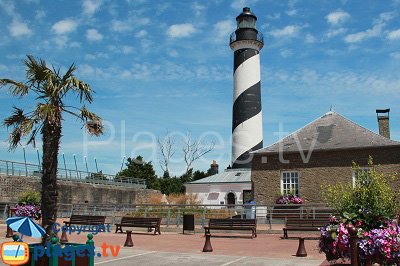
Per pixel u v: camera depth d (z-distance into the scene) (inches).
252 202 921.5
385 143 856.3
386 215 360.5
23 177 1195.9
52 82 389.7
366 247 335.9
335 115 991.6
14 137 401.1
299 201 880.3
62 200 1305.4
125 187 1630.2
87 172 1569.9
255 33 1392.7
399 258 330.0
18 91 397.4
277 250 512.4
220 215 961.5
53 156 386.6
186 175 2203.5
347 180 871.1
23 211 645.3
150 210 966.4
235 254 479.8
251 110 1354.6
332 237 350.6
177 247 542.3
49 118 375.6
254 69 1384.1
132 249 520.7
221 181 1588.3
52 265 297.3
